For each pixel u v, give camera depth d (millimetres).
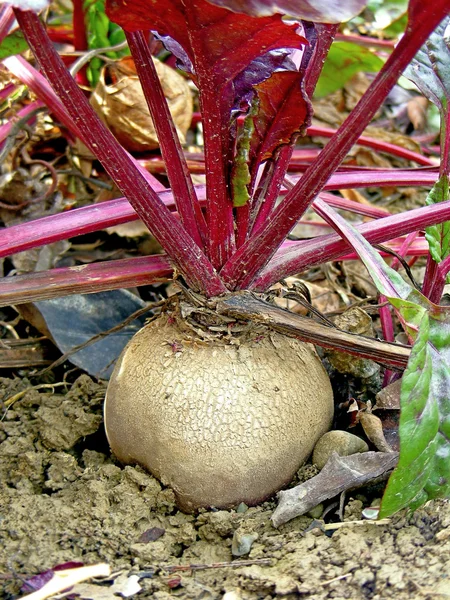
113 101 433
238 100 284
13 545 296
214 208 300
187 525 304
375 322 448
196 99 571
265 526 301
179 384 301
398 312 272
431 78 359
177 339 311
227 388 300
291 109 287
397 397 333
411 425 251
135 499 306
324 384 325
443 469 272
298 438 308
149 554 294
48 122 477
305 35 309
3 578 280
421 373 252
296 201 287
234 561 285
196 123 532
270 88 282
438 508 290
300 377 313
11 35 376
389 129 602
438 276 346
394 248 420
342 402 354
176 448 298
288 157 316
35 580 278
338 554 279
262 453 299
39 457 332
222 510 306
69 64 485
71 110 275
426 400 254
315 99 600
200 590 276
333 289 445
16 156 444
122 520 302
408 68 359
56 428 343
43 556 292
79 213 323
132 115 435
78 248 447
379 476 302
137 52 287
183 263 303
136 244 451
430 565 269
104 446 354
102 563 288
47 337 405
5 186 439
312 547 286
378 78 262
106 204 329
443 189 334
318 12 236
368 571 270
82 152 460
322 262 324
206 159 290
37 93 396
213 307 307
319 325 305
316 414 315
